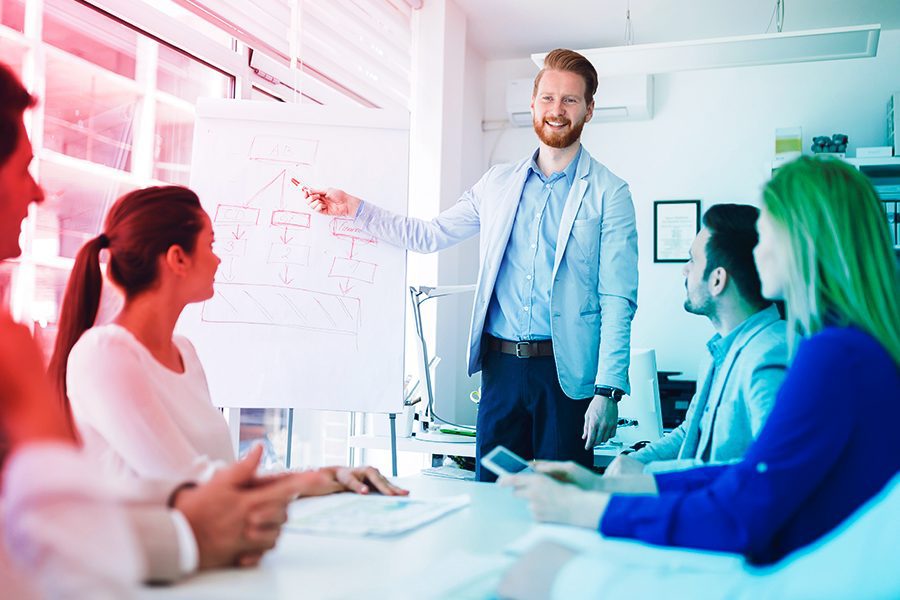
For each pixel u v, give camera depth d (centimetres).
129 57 262
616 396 221
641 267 493
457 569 86
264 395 237
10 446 60
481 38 496
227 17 291
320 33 352
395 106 426
